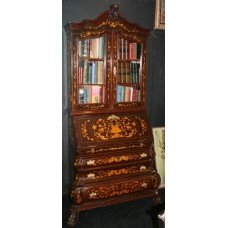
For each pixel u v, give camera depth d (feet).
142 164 10.41
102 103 10.22
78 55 9.77
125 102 10.62
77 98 9.80
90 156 9.44
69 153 10.61
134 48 11.07
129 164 10.08
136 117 10.82
